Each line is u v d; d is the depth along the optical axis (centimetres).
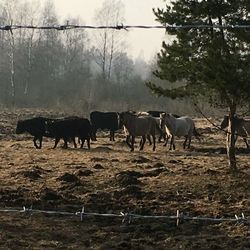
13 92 6206
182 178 1706
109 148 2752
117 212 1302
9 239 1052
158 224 1187
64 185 1594
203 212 1300
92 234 1114
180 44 1680
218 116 4912
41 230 1131
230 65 1522
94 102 5800
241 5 1586
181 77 1698
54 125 2711
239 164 2061
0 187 1561
